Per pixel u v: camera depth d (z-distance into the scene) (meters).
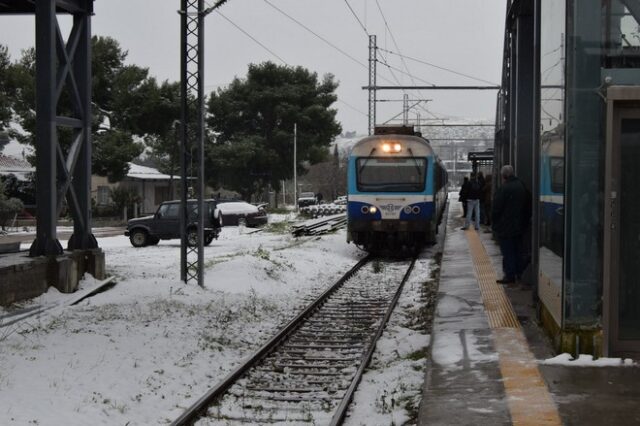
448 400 6.64
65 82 16.11
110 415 7.27
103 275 16.56
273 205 69.19
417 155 22.48
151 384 8.53
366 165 22.64
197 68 16.09
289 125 59.88
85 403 7.49
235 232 37.28
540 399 6.52
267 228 39.38
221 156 56.56
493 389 6.89
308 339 11.55
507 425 5.91
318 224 33.69
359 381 8.80
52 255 14.83
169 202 29.52
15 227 42.25
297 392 8.59
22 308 13.09
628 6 7.38
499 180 22.95
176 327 11.62
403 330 11.71
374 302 14.85
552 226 8.45
